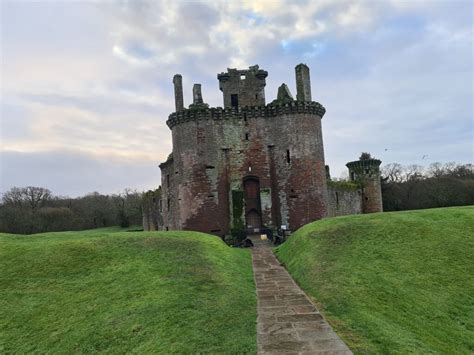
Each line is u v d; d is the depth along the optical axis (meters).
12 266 19.31
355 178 60.28
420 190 79.38
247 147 38.88
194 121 38.19
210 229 37.12
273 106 38.81
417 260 17.88
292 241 24.98
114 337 12.34
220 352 10.29
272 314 13.09
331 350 10.15
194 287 15.61
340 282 15.96
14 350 12.88
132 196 108.19
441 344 11.52
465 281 15.95
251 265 21.70
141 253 20.39
